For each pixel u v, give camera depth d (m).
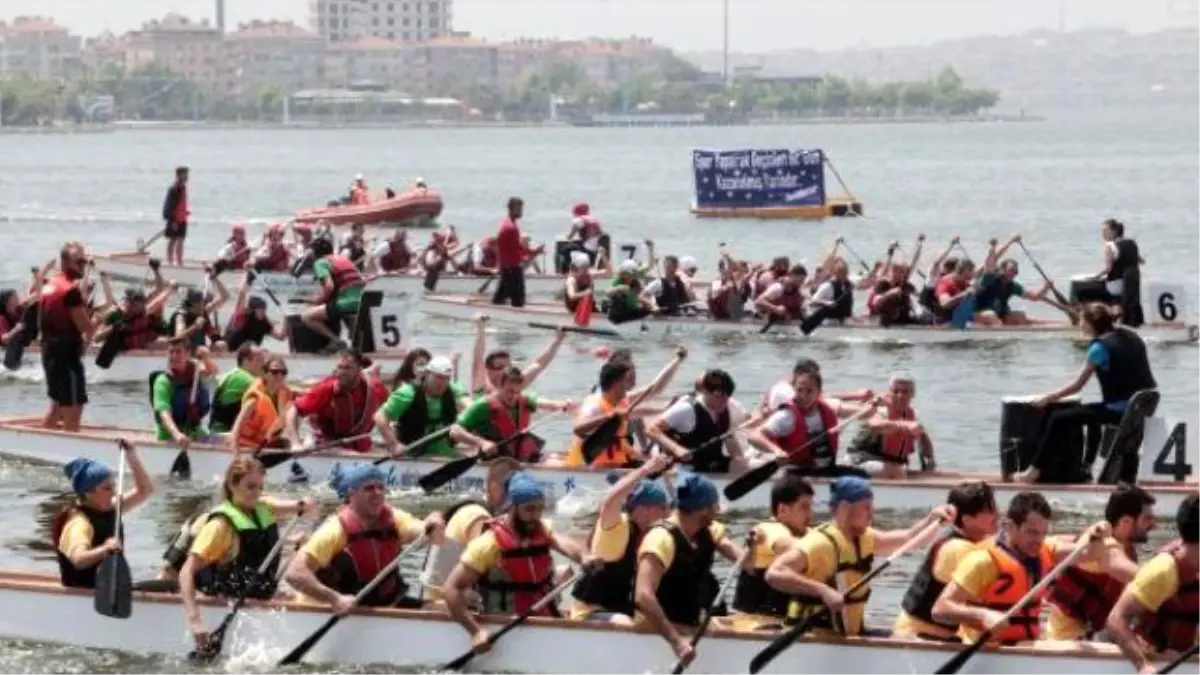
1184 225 163.62
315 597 37.38
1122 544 35.09
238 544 38.12
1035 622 34.94
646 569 35.25
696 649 35.53
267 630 37.84
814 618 34.66
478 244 104.50
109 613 37.28
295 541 44.09
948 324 84.94
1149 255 136.00
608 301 88.38
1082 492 49.09
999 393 71.56
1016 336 84.88
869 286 90.75
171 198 113.69
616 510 36.56
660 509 36.56
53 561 45.94
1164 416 49.75
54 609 39.06
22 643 39.09
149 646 38.50
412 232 159.38
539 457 51.66
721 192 164.75
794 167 163.25
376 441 54.50
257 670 37.47
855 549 35.19
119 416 66.25
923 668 34.66
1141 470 49.41
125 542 47.44
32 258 136.62
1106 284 84.75
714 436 48.72
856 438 55.28
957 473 51.84
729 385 48.72
